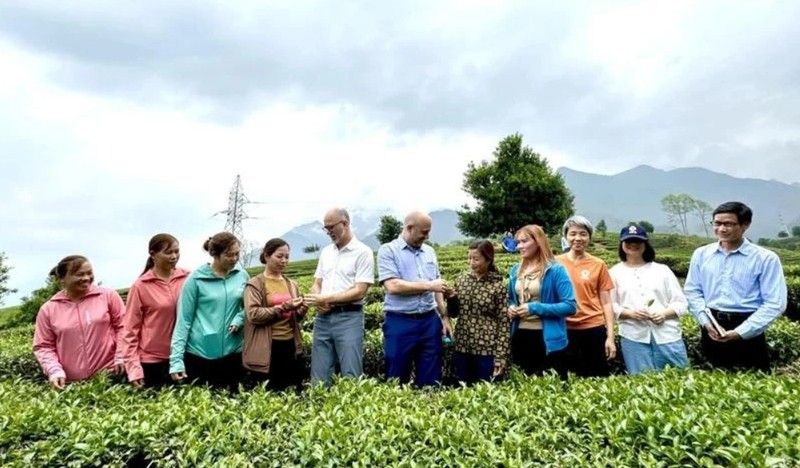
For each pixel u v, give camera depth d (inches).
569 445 105.0
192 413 127.2
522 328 194.1
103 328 192.2
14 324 704.4
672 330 192.4
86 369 187.3
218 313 189.3
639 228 201.9
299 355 209.3
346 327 202.5
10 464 108.7
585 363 200.1
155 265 192.1
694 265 192.4
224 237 190.2
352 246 209.6
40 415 129.0
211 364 188.1
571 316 200.1
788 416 110.0
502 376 185.6
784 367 252.5
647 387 130.9
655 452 98.0
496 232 1782.7
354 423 117.0
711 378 138.9
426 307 205.0
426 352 204.8
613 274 205.6
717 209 181.0
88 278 188.4
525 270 197.2
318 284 217.9
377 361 251.1
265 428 123.6
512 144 1786.4
